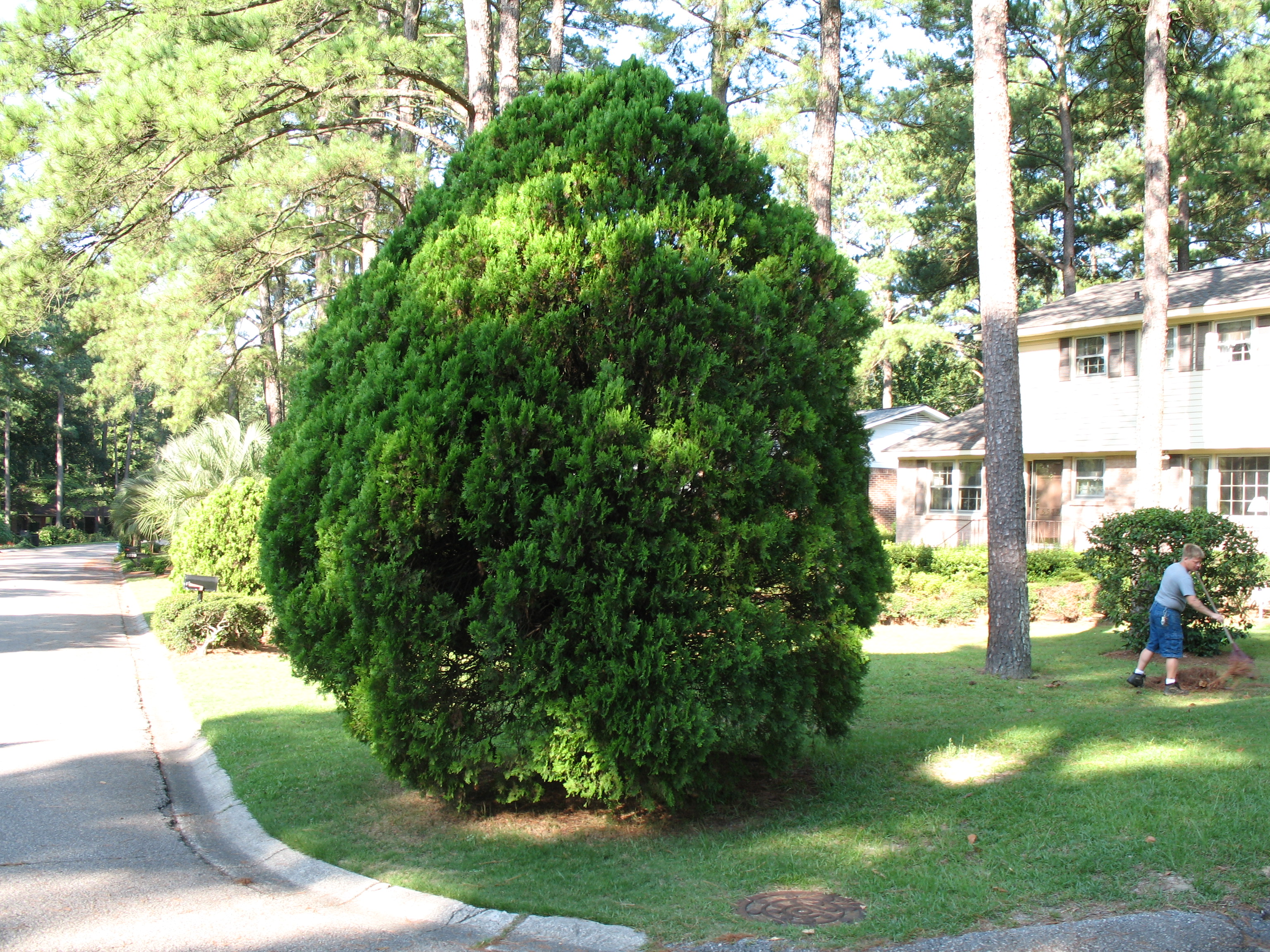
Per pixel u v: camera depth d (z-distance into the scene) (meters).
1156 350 17.84
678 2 19.23
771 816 5.73
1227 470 20.12
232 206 14.84
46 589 25.27
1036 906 4.05
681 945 3.95
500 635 5.02
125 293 13.89
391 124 14.66
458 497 5.21
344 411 5.79
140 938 4.21
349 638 5.40
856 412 6.49
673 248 5.65
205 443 26.92
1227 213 29.69
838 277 6.14
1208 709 8.23
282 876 5.16
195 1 13.43
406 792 6.45
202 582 13.77
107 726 8.95
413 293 5.82
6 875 5.05
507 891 4.63
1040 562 19.03
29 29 12.98
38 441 72.88
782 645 5.41
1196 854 4.41
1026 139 30.14
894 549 20.28
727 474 5.28
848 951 3.78
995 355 11.20
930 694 9.71
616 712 5.02
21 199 12.10
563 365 5.47
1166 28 17.94
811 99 17.52
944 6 26.64
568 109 6.32
